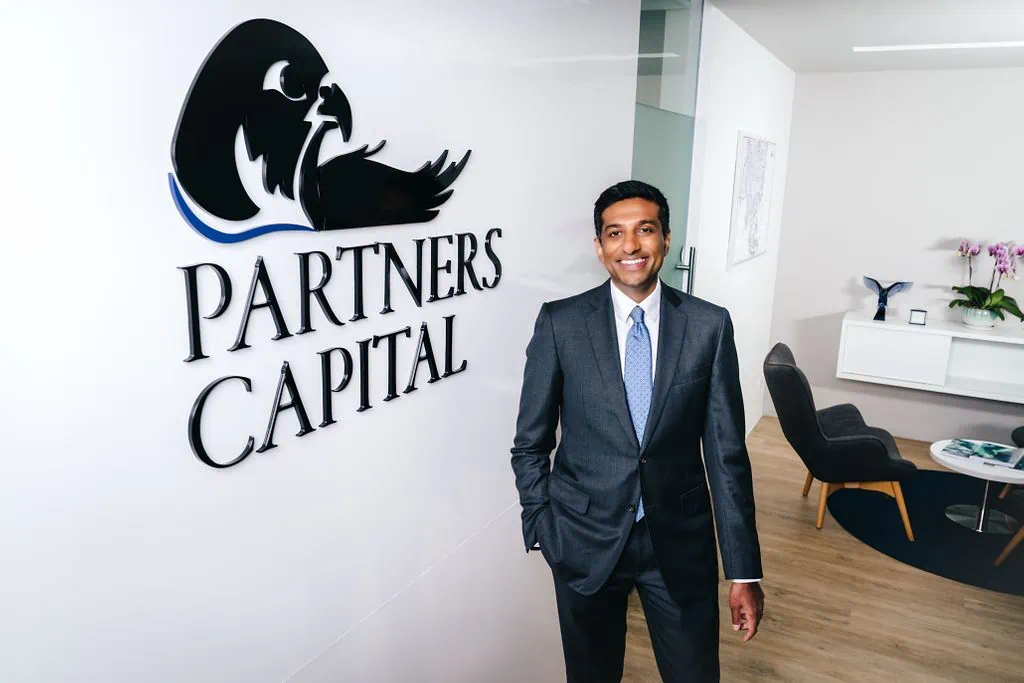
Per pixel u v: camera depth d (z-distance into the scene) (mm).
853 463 3734
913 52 4289
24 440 807
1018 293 4996
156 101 895
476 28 1547
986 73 4824
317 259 1194
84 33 808
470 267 1642
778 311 5750
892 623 3020
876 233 5332
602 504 1531
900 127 5129
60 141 799
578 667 1707
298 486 1219
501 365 1834
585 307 1568
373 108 1274
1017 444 4230
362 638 1445
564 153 2010
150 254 913
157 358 941
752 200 4598
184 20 917
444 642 1755
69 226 819
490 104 1636
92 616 907
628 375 1528
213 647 1092
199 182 962
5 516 800
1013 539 3480
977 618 3070
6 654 822
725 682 2617
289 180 1113
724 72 3732
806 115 5398
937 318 5262
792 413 3754
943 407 5258
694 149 3537
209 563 1065
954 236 5105
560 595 1646
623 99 2350
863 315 5363
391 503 1474
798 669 2701
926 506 4203
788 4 3256
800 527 3916
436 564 1670
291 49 1083
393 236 1371
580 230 2176
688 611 1569
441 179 1494
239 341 1058
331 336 1241
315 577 1289
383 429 1418
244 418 1089
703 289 3941
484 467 1816
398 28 1312
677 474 1535
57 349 825
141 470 942
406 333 1443
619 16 2240
